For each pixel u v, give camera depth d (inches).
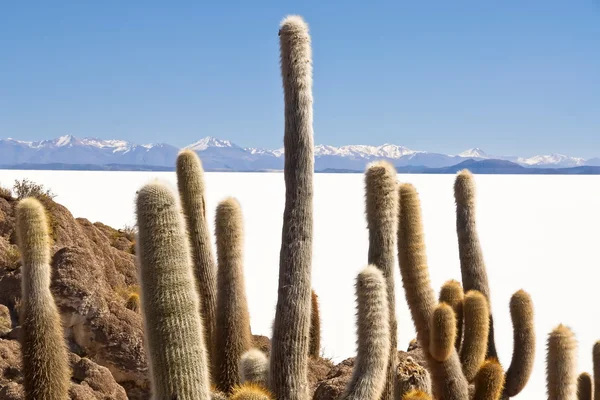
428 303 279.6
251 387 211.9
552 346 306.8
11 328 378.6
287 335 247.6
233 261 308.7
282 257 251.0
